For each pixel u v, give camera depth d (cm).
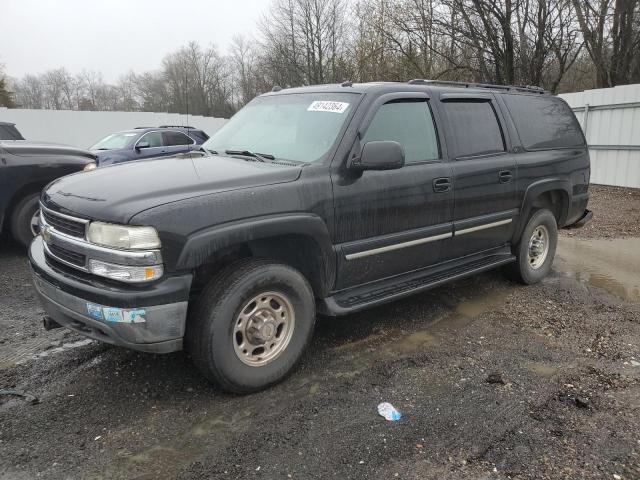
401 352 398
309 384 346
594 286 572
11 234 646
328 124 384
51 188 356
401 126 410
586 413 314
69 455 270
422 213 414
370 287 404
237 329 320
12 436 285
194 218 292
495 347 408
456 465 264
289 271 336
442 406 320
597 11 1533
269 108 447
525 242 540
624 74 1652
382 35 1848
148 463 265
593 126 1320
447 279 446
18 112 2056
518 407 320
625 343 418
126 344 292
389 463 265
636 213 995
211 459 268
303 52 3108
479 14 1341
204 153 411
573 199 594
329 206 351
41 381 346
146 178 324
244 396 331
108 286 290
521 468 262
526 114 541
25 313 467
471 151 463
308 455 271
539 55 1410
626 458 271
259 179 328
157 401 323
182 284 291
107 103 5784
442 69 1714
